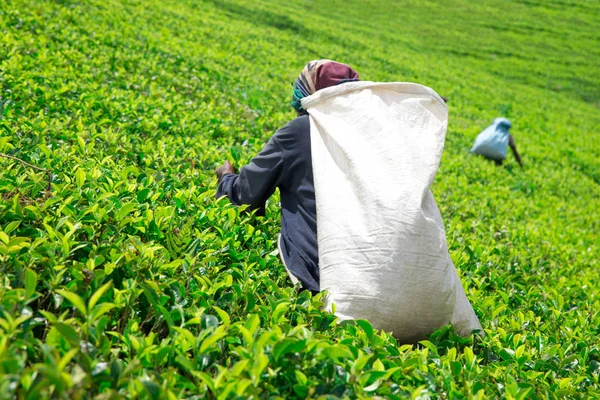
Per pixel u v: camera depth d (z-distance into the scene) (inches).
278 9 991.6
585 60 1282.0
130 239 86.7
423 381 74.6
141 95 241.4
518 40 1359.5
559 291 153.5
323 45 796.0
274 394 62.0
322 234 99.0
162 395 54.5
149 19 504.7
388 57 860.6
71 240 83.7
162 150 153.3
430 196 100.5
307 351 66.7
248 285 91.2
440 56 1112.8
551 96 981.2
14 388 49.2
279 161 109.3
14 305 61.6
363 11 1378.0
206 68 356.5
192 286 87.0
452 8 1552.7
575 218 341.7
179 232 101.9
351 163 99.4
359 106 104.5
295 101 118.0
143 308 79.7
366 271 92.2
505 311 125.6
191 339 64.9
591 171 530.6
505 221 248.7
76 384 51.9
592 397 84.9
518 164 447.5
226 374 58.8
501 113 674.8
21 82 189.5
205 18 654.5
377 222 93.3
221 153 183.6
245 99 312.5
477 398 70.1
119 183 108.7
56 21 340.2
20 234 85.7
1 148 116.4
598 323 129.3
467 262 147.8
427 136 103.7
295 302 88.4
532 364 94.3
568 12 1631.4
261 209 122.4
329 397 58.5
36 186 99.2
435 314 94.7
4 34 261.9
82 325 62.2
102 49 313.9
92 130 152.3
